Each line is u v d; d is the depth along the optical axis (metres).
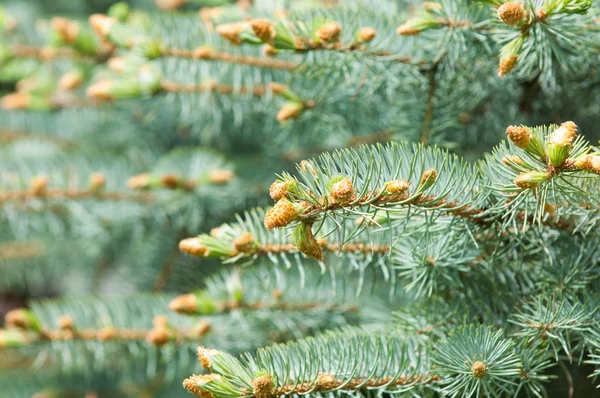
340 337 0.75
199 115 0.96
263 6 0.88
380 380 0.72
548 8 0.71
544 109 0.84
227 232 0.75
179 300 0.82
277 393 0.69
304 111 0.86
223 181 0.97
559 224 0.73
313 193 0.67
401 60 0.79
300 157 1.03
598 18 0.75
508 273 0.76
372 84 0.82
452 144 0.83
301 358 0.72
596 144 0.83
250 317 0.85
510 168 0.68
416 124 0.84
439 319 0.76
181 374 0.97
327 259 0.86
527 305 0.74
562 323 0.72
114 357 0.95
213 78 0.88
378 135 0.90
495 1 0.72
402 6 0.90
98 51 0.98
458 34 0.77
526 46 0.73
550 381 0.74
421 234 0.75
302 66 0.83
